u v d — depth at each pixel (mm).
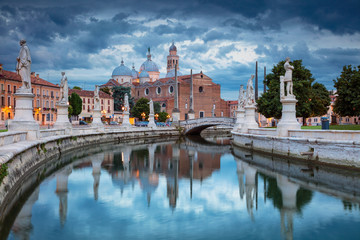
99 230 13195
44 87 95375
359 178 20688
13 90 84312
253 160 30359
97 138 47375
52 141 28969
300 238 12445
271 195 18188
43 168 24547
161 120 119438
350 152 21453
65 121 36094
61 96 35906
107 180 22328
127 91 138875
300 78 53500
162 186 20891
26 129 23188
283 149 28750
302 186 19797
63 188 19453
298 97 51562
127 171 25953
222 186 20812
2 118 79812
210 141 61875
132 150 41562
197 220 14445
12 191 16641
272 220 14367
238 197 18078
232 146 48125
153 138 68625
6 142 19188
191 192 19297
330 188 18969
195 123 79688
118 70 166250
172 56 188000
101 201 17141
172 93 142500
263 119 84875
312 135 25422
